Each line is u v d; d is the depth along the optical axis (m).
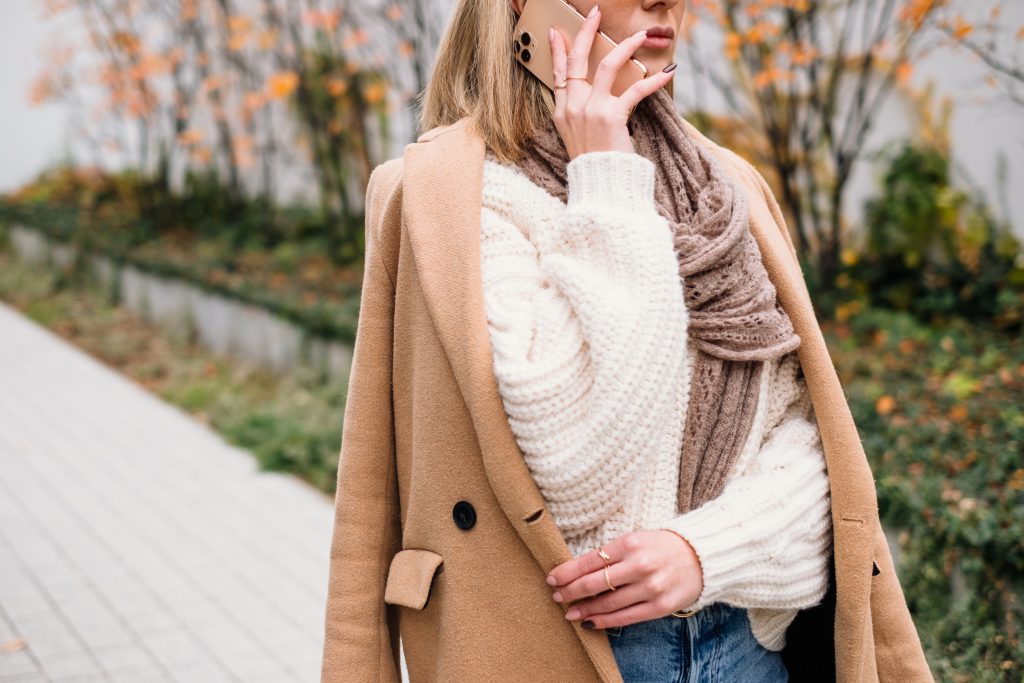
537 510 1.25
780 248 1.42
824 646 1.47
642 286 1.21
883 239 5.89
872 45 5.36
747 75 6.05
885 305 5.84
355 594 1.42
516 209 1.35
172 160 11.93
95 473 5.66
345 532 1.43
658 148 1.38
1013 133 5.36
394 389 1.44
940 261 5.80
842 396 1.36
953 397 4.39
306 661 3.52
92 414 6.95
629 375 1.18
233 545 4.60
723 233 1.28
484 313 1.29
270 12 8.45
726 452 1.30
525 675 1.31
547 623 1.30
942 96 5.59
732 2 5.49
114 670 3.44
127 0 10.09
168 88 10.91
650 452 1.22
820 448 1.38
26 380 7.89
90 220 12.20
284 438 5.88
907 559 3.24
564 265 1.24
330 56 8.34
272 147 9.75
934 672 2.76
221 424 6.52
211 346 8.59
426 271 1.33
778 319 1.30
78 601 3.99
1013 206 5.46
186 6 9.48
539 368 1.21
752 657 1.38
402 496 1.45
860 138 5.61
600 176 1.28
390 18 7.19
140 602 3.99
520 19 1.41
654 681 1.30
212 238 10.48
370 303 1.45
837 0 5.63
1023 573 2.98
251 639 3.69
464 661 1.32
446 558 1.35
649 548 1.20
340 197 8.87
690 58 6.05
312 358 7.11
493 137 1.38
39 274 11.70
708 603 1.26
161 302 9.51
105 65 10.88
